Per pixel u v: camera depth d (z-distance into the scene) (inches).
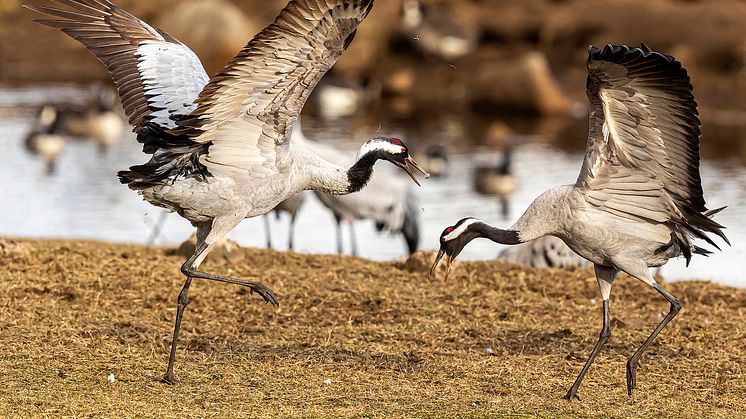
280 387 395.5
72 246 602.5
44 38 1608.0
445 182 1031.6
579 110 1412.4
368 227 873.5
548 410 378.9
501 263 593.3
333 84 1424.7
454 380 411.5
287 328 473.7
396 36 1592.0
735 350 460.1
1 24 1627.7
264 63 356.8
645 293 551.2
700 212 412.5
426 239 808.9
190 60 431.8
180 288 521.7
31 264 544.1
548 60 1510.8
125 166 1042.1
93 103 1261.1
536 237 418.3
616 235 407.2
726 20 1441.9
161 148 386.9
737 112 1286.9
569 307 524.1
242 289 525.7
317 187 414.0
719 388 410.9
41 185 933.2
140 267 551.2
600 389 407.2
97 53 429.1
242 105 372.5
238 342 450.9
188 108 414.0
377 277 565.6
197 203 393.7
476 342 464.4
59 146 1068.5
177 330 398.3
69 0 433.4
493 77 1423.5
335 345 451.8
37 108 1304.1
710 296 548.4
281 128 384.5
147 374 404.8
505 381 412.8
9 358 411.2
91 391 381.1
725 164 1031.0
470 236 424.2
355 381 405.7
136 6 1610.5
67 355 420.5
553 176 1028.5
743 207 855.1
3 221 792.3
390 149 416.5
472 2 1653.5
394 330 476.7
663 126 389.7
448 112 1409.9
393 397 387.2
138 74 423.2
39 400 367.2
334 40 352.5
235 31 1530.5
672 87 375.2
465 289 546.3
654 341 472.1
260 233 824.3
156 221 821.2
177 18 1535.4
